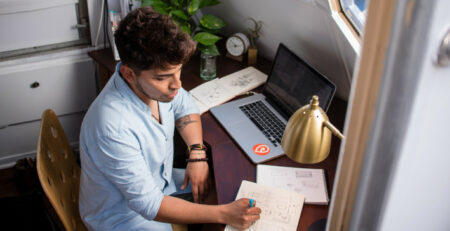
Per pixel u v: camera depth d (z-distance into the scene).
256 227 1.12
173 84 1.09
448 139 0.36
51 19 2.03
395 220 0.40
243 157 1.39
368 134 0.32
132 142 1.15
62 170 1.38
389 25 0.28
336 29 1.40
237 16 2.01
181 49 0.99
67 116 2.32
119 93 1.16
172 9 1.91
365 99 0.31
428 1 0.26
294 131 0.83
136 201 1.18
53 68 2.11
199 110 1.61
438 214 0.47
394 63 0.28
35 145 2.31
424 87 0.29
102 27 2.08
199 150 1.44
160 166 1.37
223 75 1.87
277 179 1.28
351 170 0.35
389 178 0.34
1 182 2.19
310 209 1.18
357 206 0.37
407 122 0.31
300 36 1.68
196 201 1.40
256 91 1.75
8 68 2.01
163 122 1.30
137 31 0.97
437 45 0.28
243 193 1.22
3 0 1.85
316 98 0.81
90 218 1.33
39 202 1.74
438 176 0.40
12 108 2.12
